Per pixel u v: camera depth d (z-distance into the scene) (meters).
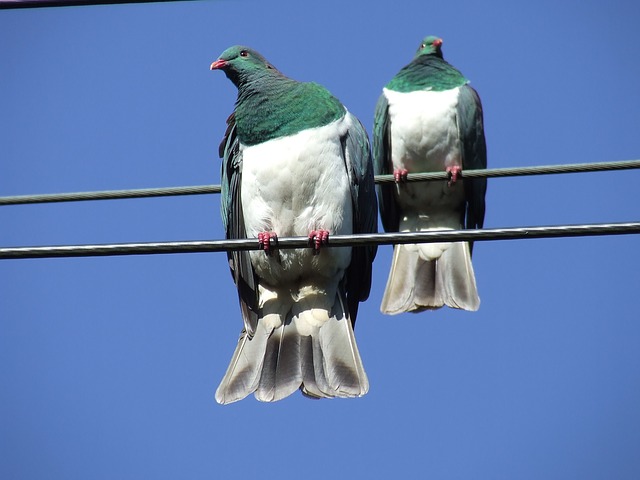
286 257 11.62
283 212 11.82
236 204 12.09
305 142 11.81
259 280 11.80
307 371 11.34
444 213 15.59
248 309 11.66
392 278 15.01
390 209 15.69
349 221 11.90
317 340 11.58
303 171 11.75
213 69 13.41
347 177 11.92
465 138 15.32
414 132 15.30
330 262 11.62
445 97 15.34
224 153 12.19
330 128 11.90
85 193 12.53
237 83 13.48
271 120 11.93
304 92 12.06
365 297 12.30
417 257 15.03
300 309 11.70
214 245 9.46
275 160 11.79
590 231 9.02
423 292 14.81
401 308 14.80
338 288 11.80
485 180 15.52
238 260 11.71
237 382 11.29
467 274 14.80
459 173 13.65
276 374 11.32
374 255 12.30
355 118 12.26
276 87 12.16
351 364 11.33
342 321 11.63
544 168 12.55
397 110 15.38
